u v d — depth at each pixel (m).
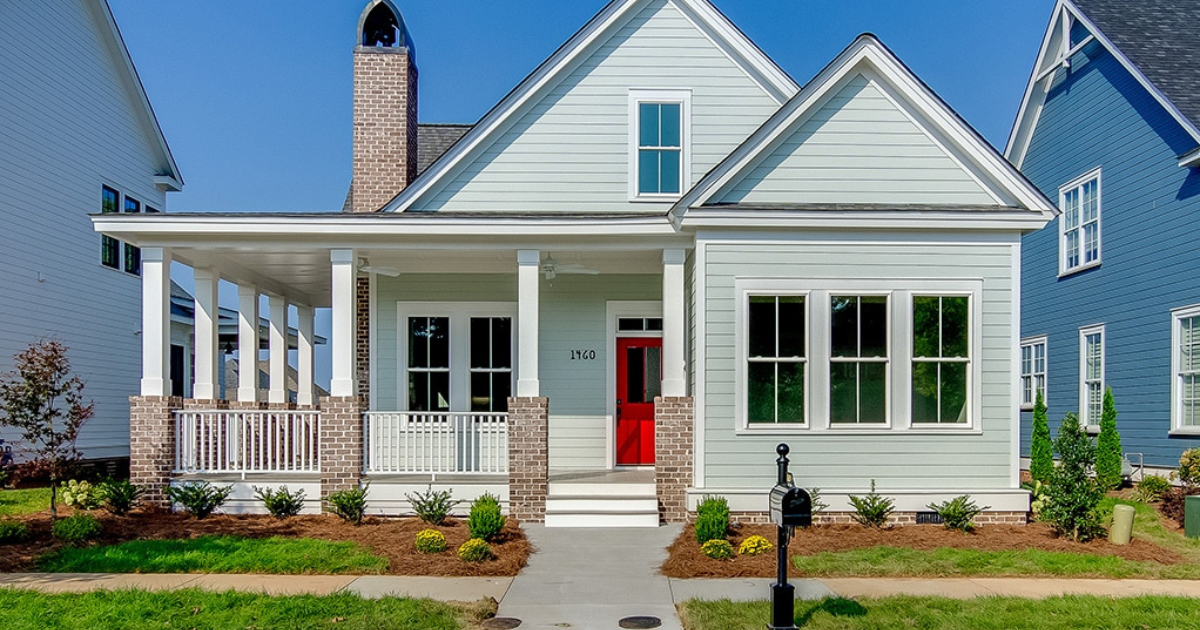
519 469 11.28
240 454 13.81
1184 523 10.99
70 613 6.94
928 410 11.24
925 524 11.02
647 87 13.82
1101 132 16.88
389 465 11.84
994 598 7.68
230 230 11.37
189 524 10.73
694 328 11.30
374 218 11.39
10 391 10.49
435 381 14.17
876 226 11.12
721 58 13.87
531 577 8.71
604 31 13.80
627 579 8.63
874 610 7.27
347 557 9.13
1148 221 15.29
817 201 11.48
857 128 11.56
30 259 16.55
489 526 9.98
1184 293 14.27
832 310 11.26
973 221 11.12
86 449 18.42
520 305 11.62
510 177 13.73
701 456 11.10
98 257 19.08
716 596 7.92
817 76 11.30
